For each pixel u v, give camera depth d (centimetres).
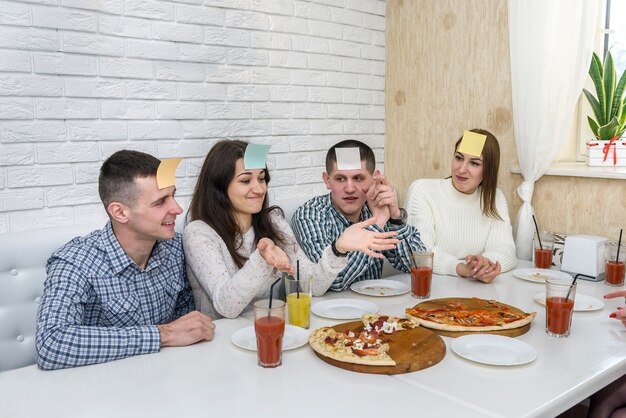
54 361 124
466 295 181
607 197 237
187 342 137
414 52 303
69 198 211
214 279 162
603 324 154
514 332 144
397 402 108
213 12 242
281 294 198
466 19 278
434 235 240
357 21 300
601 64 253
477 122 279
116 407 106
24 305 183
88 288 146
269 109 268
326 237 201
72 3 204
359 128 311
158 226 147
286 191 280
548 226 257
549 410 108
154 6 224
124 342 130
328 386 115
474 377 119
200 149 246
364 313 160
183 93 237
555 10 238
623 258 194
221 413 104
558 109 246
